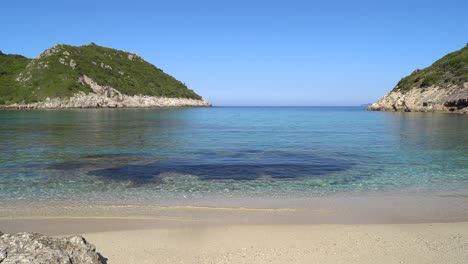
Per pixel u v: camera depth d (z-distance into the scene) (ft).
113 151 76.28
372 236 27.25
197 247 25.20
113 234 27.89
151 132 123.95
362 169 57.77
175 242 26.18
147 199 39.91
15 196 40.83
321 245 25.44
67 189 44.24
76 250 19.27
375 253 23.82
